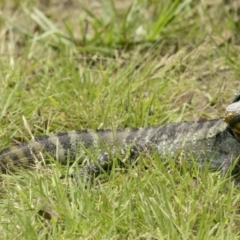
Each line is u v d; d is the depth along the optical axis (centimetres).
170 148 1548
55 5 2192
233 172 1483
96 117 1653
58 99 1706
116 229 1297
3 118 1631
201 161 1534
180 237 1262
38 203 1345
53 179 1402
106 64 1903
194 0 2095
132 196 1355
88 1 2192
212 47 1908
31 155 1548
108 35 1969
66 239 1270
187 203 1338
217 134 1516
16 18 2130
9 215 1348
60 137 1567
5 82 1730
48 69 1881
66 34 2077
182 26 2017
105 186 1430
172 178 1395
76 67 1897
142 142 1559
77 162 1493
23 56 1936
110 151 1529
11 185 1452
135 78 1777
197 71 1869
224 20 2038
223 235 1248
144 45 1975
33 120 1652
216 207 1327
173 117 1666
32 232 1259
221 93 1773
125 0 2164
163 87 1747
